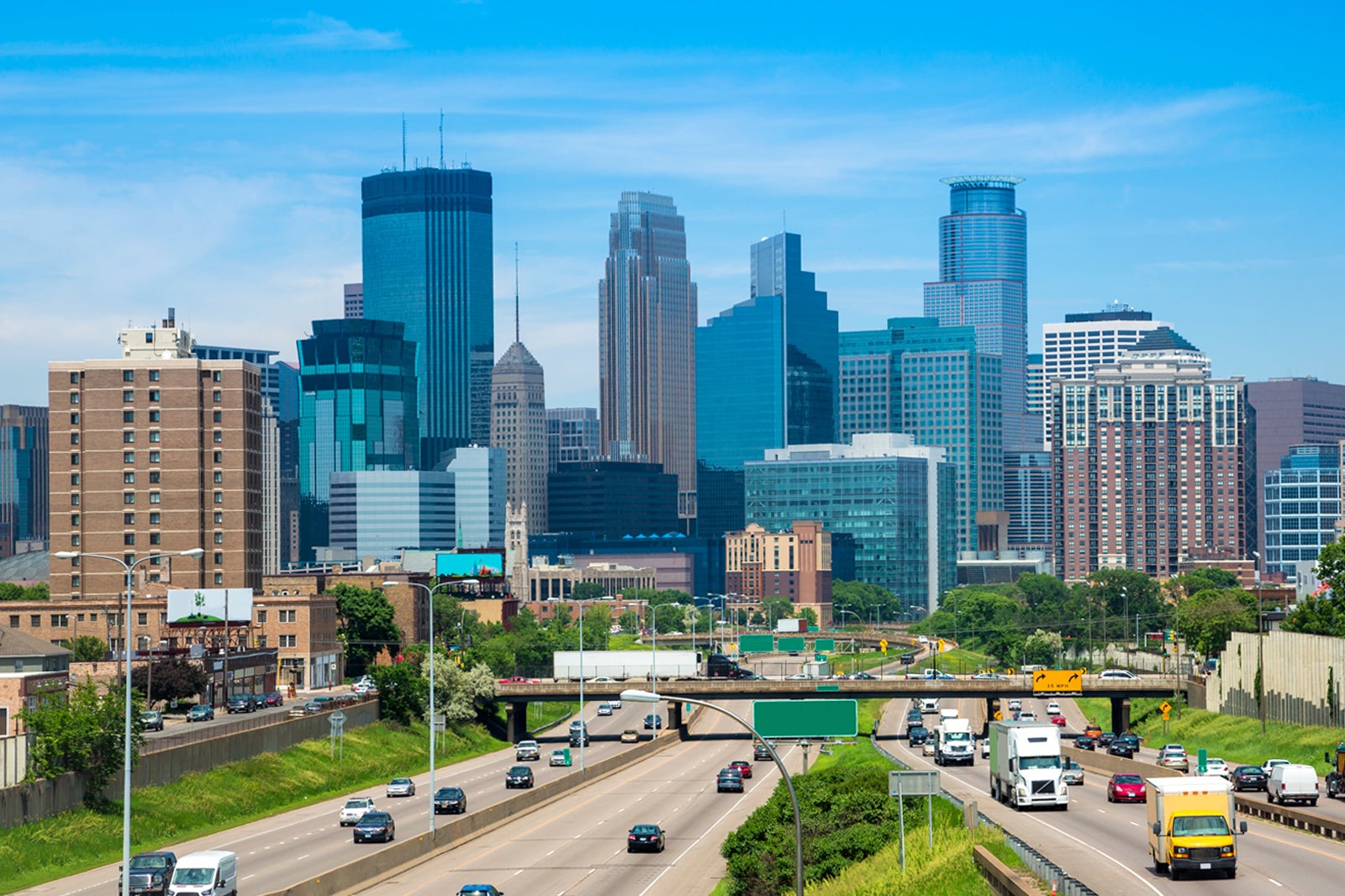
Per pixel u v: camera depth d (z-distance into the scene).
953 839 103.69
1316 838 107.19
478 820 150.12
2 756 135.75
